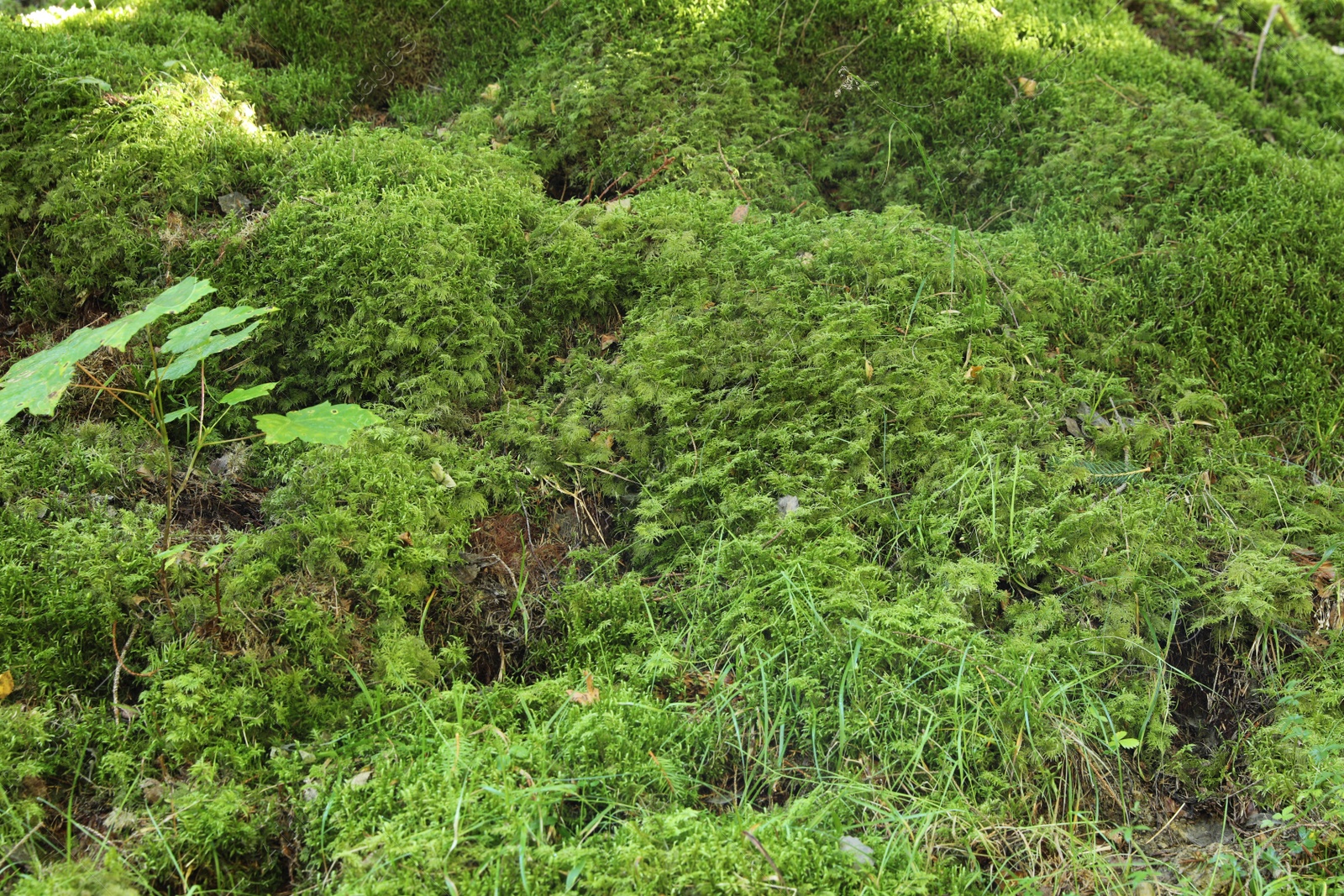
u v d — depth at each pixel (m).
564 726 2.28
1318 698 2.51
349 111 4.46
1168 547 2.79
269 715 2.31
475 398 3.17
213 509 2.84
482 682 2.66
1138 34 5.04
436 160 3.73
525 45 4.55
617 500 3.05
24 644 2.29
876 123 4.49
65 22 4.35
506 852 1.93
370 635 2.53
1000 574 2.65
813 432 2.99
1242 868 2.26
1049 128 4.33
